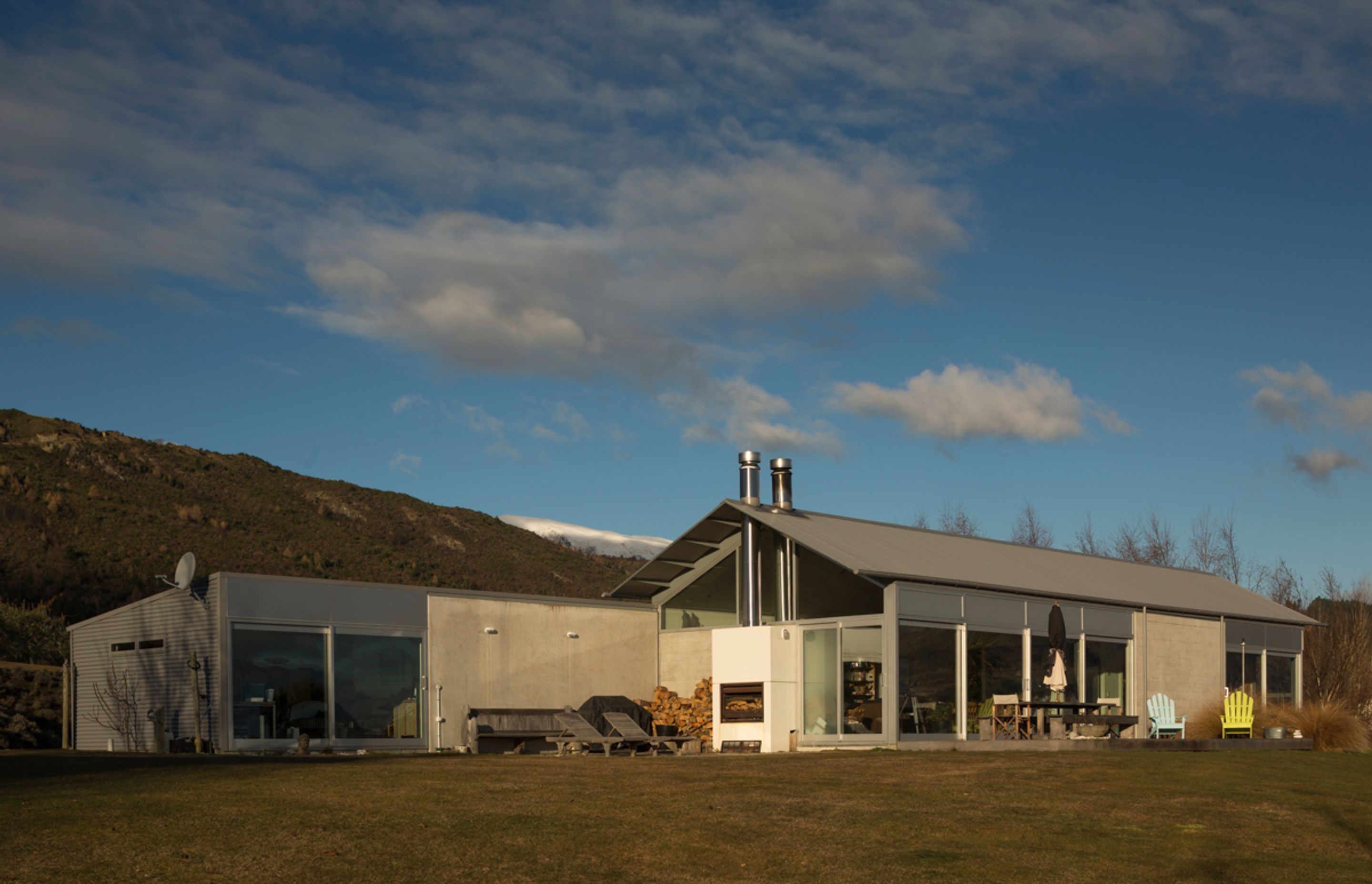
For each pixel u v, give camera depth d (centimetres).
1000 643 2206
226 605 1848
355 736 1962
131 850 746
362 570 5559
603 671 2353
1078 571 2683
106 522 4919
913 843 857
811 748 2094
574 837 837
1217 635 2773
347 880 700
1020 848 852
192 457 6281
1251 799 1136
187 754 1554
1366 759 1825
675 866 764
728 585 2378
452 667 2111
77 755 1473
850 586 2111
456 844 800
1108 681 2441
